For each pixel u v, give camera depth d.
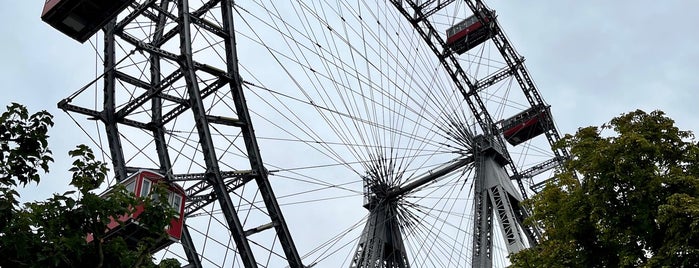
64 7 31.14
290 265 34.06
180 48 36.34
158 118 39.62
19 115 16.53
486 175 47.12
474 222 45.44
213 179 33.72
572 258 22.52
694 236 19.69
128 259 16.95
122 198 17.19
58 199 16.38
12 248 15.07
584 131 25.06
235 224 33.03
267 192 35.38
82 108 37.22
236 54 38.19
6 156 16.27
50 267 15.31
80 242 15.88
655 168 22.19
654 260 20.08
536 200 25.12
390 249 46.66
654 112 24.30
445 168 48.25
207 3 39.12
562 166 25.52
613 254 22.17
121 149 37.53
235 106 37.19
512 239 43.72
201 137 34.19
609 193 22.34
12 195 15.58
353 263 45.19
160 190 17.94
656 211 21.45
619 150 22.73
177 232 32.22
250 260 32.56
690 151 22.70
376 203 47.31
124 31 38.22
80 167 17.16
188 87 35.16
